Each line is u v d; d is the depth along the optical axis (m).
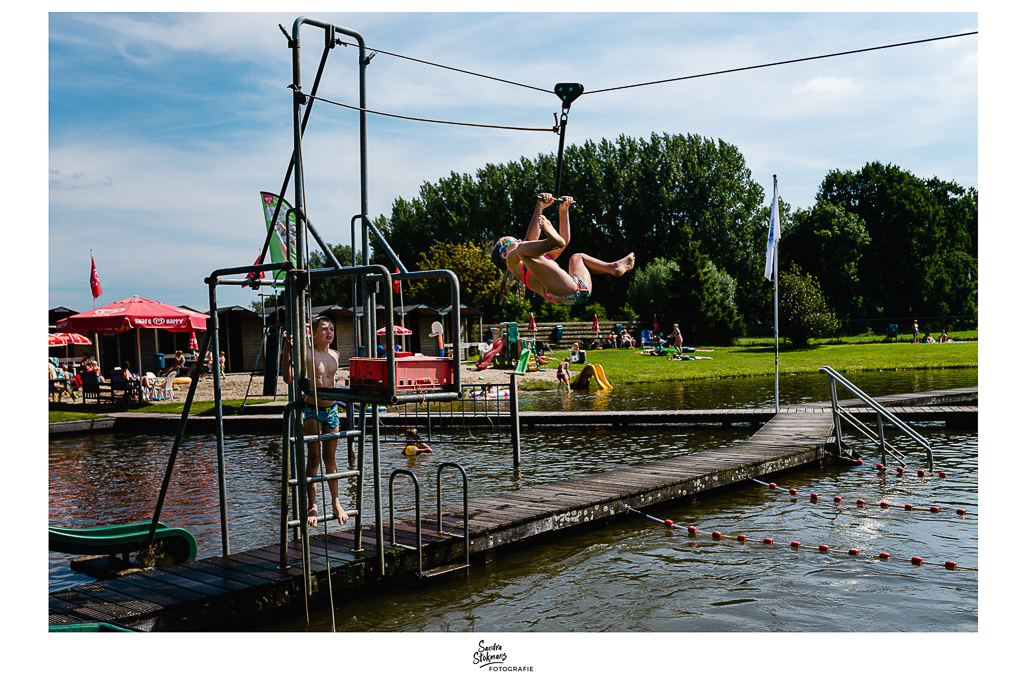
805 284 47.97
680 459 13.02
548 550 9.04
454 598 7.47
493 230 78.94
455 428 19.50
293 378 6.78
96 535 7.96
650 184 76.38
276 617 6.95
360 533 7.71
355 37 8.23
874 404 13.85
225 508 7.70
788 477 13.10
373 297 8.59
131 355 37.03
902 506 10.82
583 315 58.72
